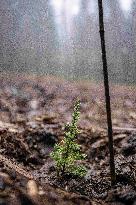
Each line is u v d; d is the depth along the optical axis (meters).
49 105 12.16
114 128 7.60
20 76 18.91
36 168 5.27
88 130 7.25
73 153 4.57
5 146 5.43
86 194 4.36
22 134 6.34
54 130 6.86
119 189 4.12
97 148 6.29
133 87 19.56
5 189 3.66
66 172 4.81
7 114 9.07
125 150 6.09
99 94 16.34
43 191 3.86
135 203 3.90
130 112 11.91
